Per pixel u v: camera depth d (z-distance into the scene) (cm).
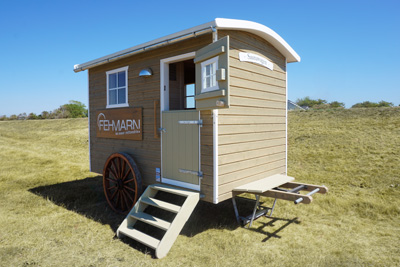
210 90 380
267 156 511
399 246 388
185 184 438
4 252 379
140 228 460
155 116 479
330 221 490
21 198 641
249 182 462
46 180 840
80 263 353
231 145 418
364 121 1209
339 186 664
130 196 526
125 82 553
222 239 420
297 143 1091
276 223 489
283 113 563
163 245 367
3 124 2992
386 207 518
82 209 573
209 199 400
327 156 902
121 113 561
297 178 744
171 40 430
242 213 532
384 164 758
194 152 422
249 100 455
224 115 403
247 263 351
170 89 535
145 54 505
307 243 407
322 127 1245
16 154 1328
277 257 365
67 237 433
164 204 428
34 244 407
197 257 367
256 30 439
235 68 420
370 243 402
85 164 1114
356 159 834
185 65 601
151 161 502
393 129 1032
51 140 1881
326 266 339
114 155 550
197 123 413
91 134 658
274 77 527
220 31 396
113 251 386
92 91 648
